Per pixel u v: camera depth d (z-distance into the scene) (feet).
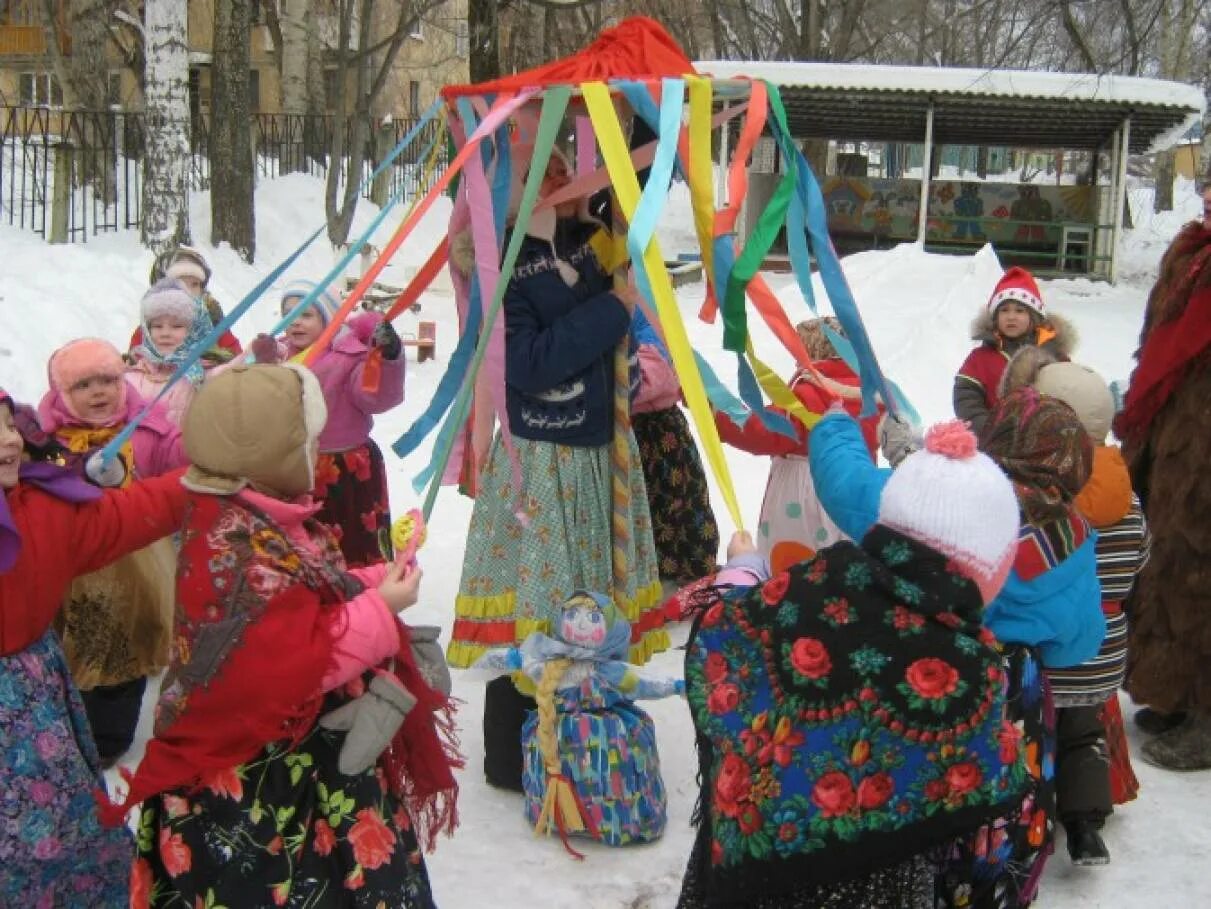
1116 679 12.22
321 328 15.74
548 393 13.35
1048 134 67.26
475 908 11.50
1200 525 14.28
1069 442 10.43
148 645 13.98
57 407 13.67
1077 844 12.17
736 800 8.29
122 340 32.71
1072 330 18.69
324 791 8.57
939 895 9.20
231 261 48.80
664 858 12.46
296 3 80.53
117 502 9.66
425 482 12.13
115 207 49.90
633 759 12.50
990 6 97.19
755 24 100.01
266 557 8.25
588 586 13.62
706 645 8.72
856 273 46.11
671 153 11.07
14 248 36.76
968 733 7.86
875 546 8.26
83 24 61.67
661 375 17.08
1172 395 14.64
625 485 13.78
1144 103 57.06
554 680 12.40
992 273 45.32
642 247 10.44
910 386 33.40
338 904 8.55
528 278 13.06
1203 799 14.05
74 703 9.51
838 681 8.06
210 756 8.27
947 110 61.21
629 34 13.03
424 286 14.38
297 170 71.20
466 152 11.30
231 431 8.32
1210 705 14.56
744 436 15.37
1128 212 81.41
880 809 7.95
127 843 9.64
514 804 13.48
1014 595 10.27
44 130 52.75
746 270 11.19
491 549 13.76
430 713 9.19
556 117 11.51
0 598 8.95
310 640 8.16
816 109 63.10
